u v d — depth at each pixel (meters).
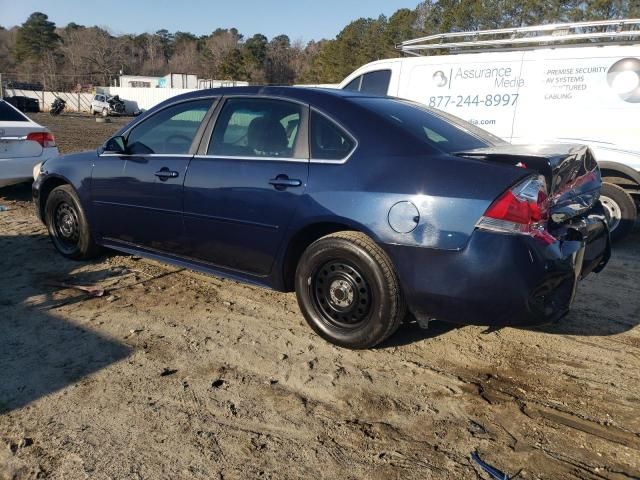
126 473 2.57
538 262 3.08
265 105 4.06
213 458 2.68
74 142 19.38
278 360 3.60
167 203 4.41
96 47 89.12
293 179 3.70
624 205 6.46
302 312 3.89
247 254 4.04
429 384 3.35
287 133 3.89
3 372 3.39
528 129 6.78
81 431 2.86
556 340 3.95
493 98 6.97
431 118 4.03
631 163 6.29
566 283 3.27
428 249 3.22
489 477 2.58
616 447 2.80
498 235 3.07
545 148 3.73
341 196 3.50
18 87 73.12
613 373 3.50
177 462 2.65
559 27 7.00
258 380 3.37
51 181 5.55
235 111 4.20
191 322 4.14
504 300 3.13
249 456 2.70
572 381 3.40
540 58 6.66
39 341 3.79
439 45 7.84
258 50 87.06
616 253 6.29
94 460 2.65
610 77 6.30
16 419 2.94
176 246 4.50
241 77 82.31
